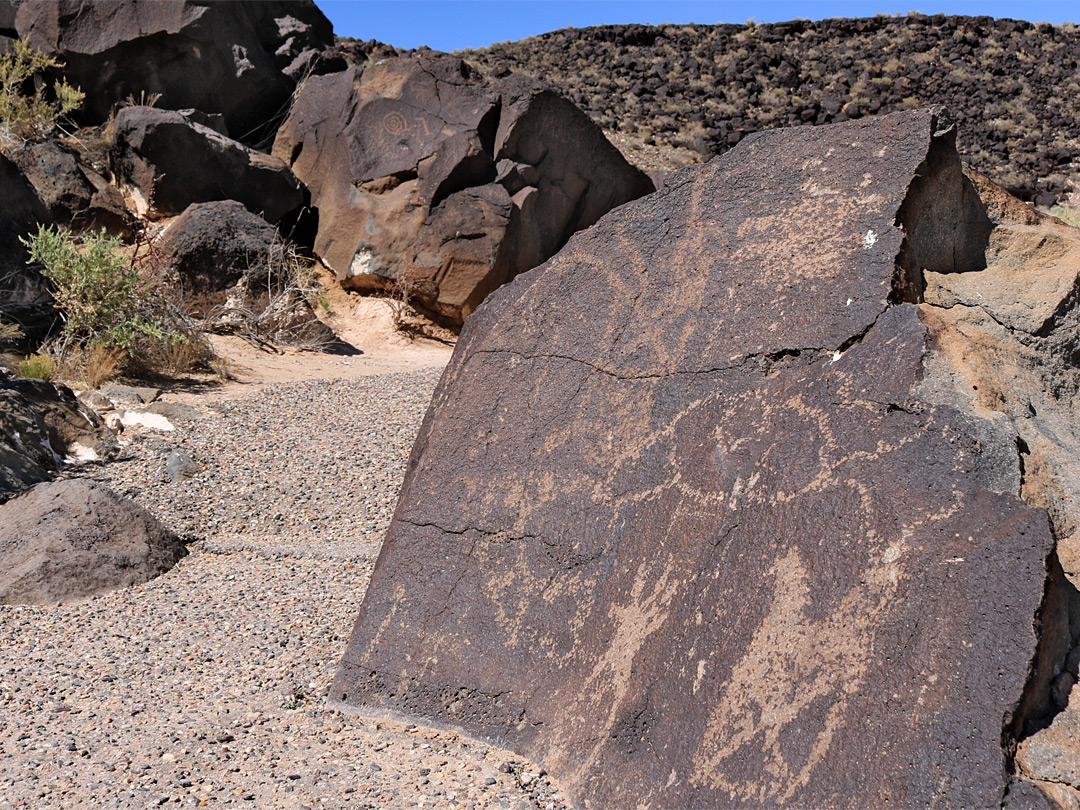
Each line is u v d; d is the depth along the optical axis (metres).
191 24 15.66
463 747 3.16
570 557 3.33
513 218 15.27
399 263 14.88
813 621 2.62
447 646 3.46
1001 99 34.88
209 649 4.25
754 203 3.55
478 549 3.60
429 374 11.35
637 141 30.95
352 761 3.05
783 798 2.40
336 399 9.78
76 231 13.24
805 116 33.28
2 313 10.09
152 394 9.22
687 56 37.53
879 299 3.03
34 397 7.61
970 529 2.49
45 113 14.78
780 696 2.56
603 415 3.53
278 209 15.12
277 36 17.91
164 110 14.41
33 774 2.95
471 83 15.79
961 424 2.67
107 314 10.16
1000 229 3.60
